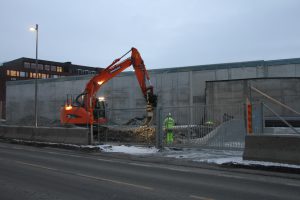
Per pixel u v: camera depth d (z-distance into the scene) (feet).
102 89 155.74
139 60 88.33
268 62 122.62
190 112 64.59
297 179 37.14
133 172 41.11
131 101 148.15
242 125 58.03
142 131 75.77
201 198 28.07
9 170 41.68
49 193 29.50
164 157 55.77
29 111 188.55
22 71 442.09
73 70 483.92
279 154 45.52
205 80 131.23
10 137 93.15
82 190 30.71
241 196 28.94
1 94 415.85
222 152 59.06
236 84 118.73
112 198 27.84
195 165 47.42
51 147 74.74
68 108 89.97
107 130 79.51
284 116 107.34
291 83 114.11
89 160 52.65
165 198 27.96
